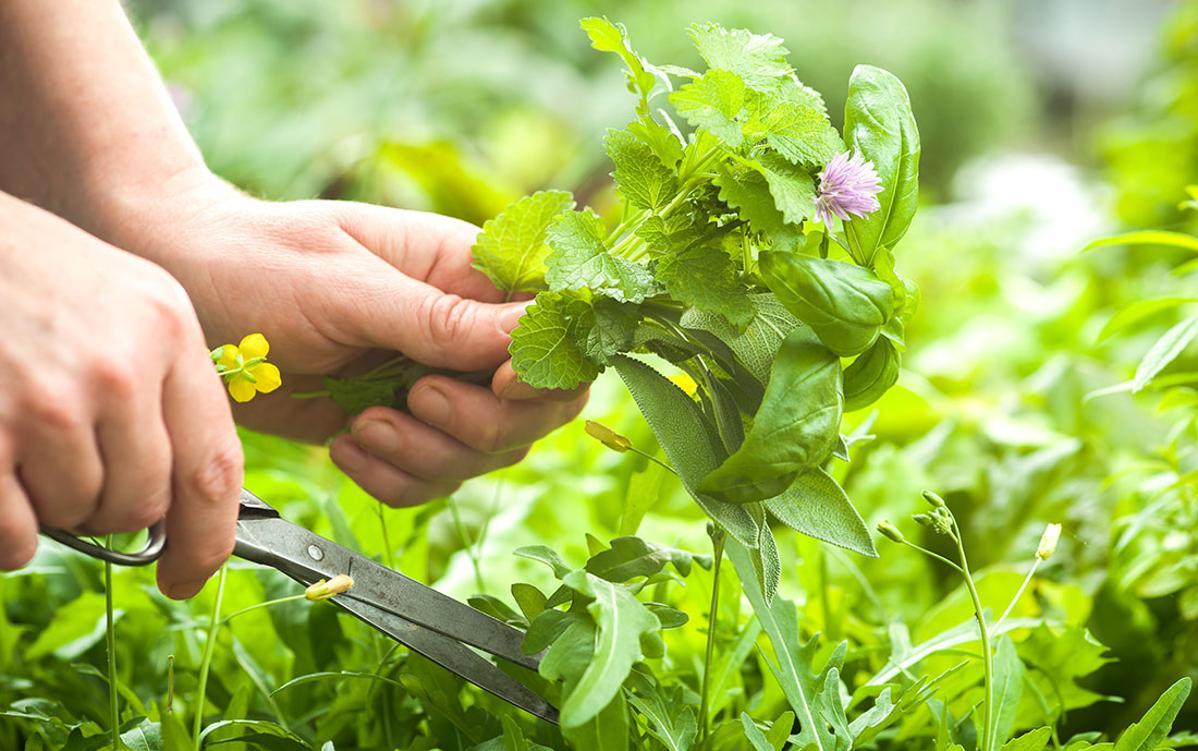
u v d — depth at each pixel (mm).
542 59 3779
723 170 1026
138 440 972
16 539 966
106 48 1177
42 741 1111
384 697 1126
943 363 1896
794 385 1004
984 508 1354
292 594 1181
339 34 3883
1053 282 2410
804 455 999
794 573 1218
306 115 3402
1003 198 3330
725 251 1043
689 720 1062
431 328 1118
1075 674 1156
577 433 1567
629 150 1042
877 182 1019
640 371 1036
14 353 951
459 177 2082
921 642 1221
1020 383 1869
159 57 3086
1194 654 1243
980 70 3543
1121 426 1449
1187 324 1118
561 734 1075
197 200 1161
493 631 1065
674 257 1032
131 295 969
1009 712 1092
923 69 3432
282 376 1190
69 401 954
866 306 1006
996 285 2293
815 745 1034
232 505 1015
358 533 1234
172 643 1203
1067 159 4438
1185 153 2330
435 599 1065
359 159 2375
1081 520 1313
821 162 1021
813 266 1006
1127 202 2328
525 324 1045
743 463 996
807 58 3363
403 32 3779
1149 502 1273
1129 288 2061
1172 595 1269
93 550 999
